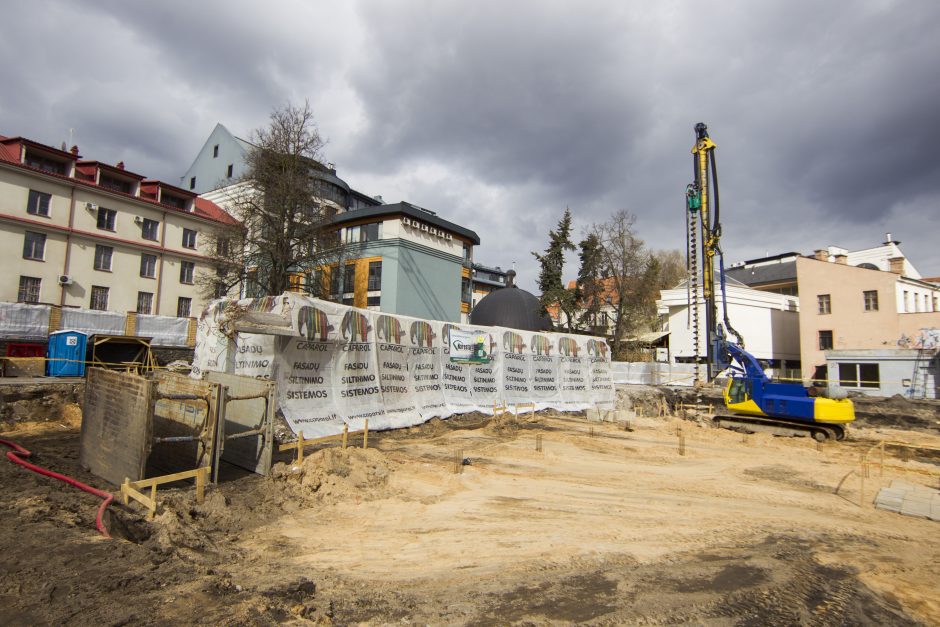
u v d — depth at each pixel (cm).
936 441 2033
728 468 1409
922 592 630
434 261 4266
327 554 711
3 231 2952
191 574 554
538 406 2438
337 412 1566
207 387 941
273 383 1031
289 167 3120
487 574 643
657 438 1908
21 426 1509
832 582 643
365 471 1108
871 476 1356
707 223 2481
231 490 921
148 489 856
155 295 3681
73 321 2755
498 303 4303
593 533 830
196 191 5216
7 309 2530
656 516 943
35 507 713
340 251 3400
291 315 1467
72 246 3253
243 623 454
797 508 1034
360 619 504
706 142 2475
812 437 2067
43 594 467
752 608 554
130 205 3581
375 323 1767
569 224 4344
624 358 4425
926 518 977
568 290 4306
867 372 3203
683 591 592
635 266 4475
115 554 577
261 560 673
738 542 795
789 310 4512
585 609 540
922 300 3822
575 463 1397
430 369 2008
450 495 1048
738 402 2252
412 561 692
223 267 3231
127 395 890
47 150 3186
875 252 5775
